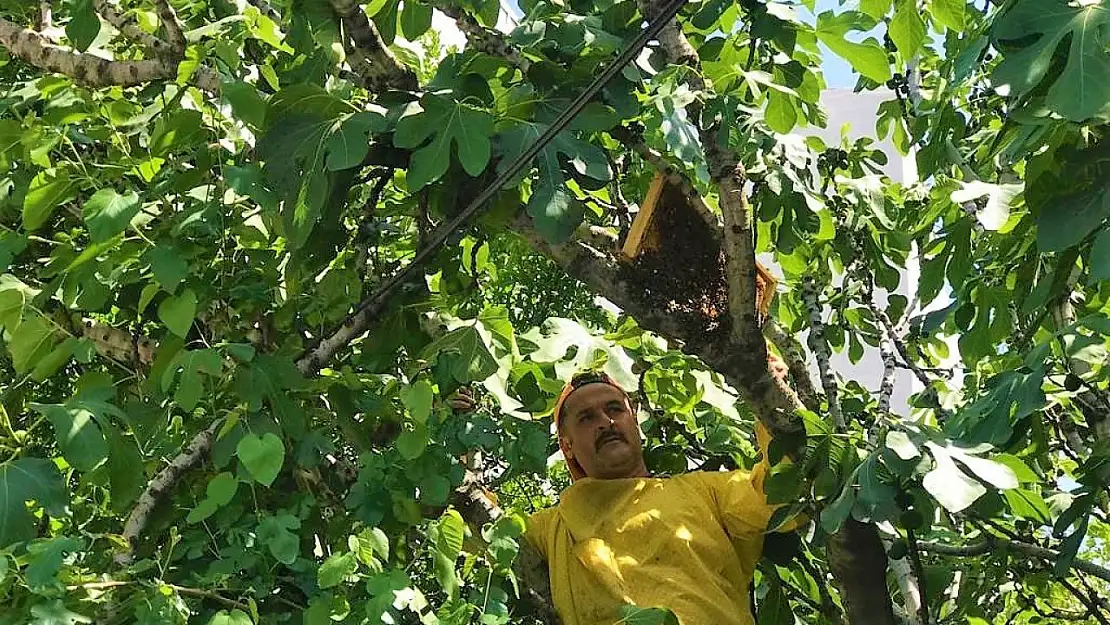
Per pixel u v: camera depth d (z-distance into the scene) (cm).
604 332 406
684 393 402
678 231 312
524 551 330
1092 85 214
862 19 342
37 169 291
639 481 340
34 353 274
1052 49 221
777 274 616
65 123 290
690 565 316
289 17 298
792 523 321
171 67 303
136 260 272
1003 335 357
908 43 357
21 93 308
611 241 340
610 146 370
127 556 249
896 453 268
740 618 315
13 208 302
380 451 292
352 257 318
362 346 320
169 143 284
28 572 201
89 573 232
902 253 465
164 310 255
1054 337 285
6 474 223
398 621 241
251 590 232
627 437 354
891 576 425
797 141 393
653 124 283
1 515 218
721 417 432
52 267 270
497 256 487
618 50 296
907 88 463
